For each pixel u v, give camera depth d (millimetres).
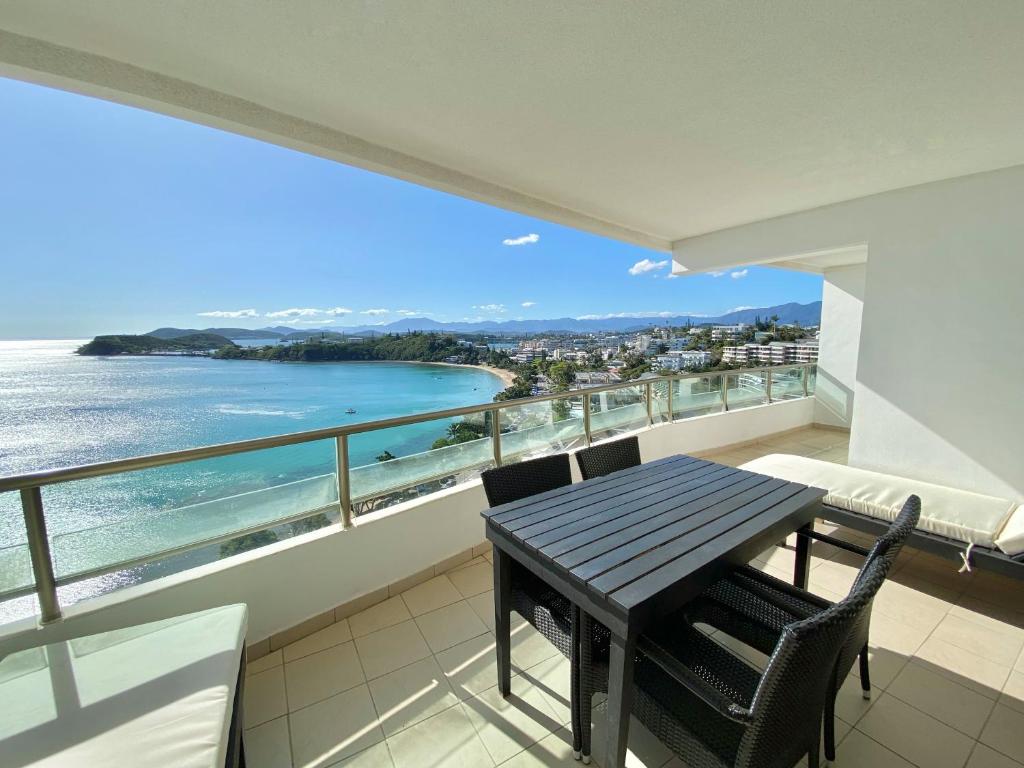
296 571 1993
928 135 2209
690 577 1196
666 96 1827
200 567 1803
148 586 1663
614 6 1299
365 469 2293
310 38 1424
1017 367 2682
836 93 1807
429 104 1875
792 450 5090
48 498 1456
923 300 2998
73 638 1471
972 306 2814
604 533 1449
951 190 2840
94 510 1557
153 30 1369
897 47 1504
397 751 1462
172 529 1738
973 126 2109
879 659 1812
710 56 1555
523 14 1327
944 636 1942
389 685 1738
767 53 1538
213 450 1787
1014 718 1517
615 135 2186
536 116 1988
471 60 1563
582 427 3727
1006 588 2316
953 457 2939
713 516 1581
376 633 2047
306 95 1794
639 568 1218
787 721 1016
